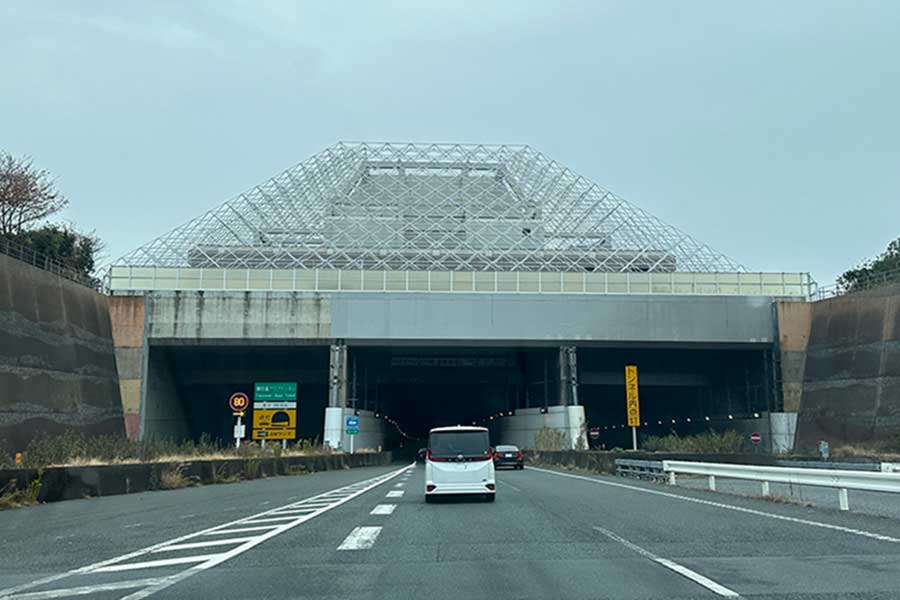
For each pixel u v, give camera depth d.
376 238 72.12
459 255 69.06
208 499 22.70
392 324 61.22
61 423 47.06
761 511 17.44
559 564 10.09
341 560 10.61
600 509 18.11
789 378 62.09
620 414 87.69
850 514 16.70
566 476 38.09
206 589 8.62
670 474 29.39
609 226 74.88
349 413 62.66
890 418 51.12
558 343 62.94
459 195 80.12
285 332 60.62
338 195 79.44
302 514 17.48
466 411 108.06
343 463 54.03
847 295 58.03
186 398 71.00
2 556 11.36
